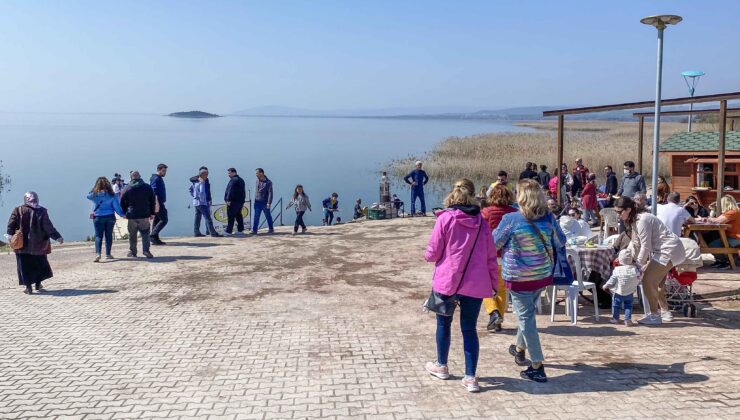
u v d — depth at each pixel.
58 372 5.70
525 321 5.30
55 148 83.81
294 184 39.03
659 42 8.41
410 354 6.13
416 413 4.68
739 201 13.94
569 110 12.81
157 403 4.95
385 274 10.13
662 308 7.33
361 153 71.75
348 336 6.78
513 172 37.41
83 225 25.83
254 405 4.88
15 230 8.84
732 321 7.22
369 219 18.95
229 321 7.43
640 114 16.34
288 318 7.54
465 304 5.15
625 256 7.09
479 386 5.17
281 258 11.67
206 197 14.84
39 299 8.65
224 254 12.18
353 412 4.71
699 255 7.43
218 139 116.75
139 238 15.82
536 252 5.25
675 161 15.21
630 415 4.58
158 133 152.12
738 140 14.23
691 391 5.04
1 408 4.87
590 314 7.66
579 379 5.36
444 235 5.12
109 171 50.03
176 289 9.16
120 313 7.84
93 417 4.68
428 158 47.50
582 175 17.59
